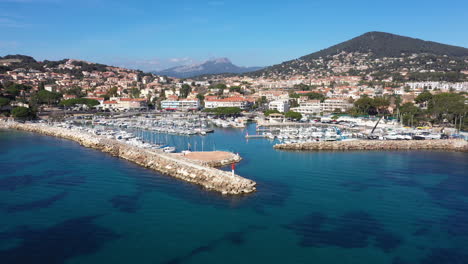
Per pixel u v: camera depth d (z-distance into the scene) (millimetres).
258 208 78625
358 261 57375
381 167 115812
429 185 95188
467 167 115938
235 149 151375
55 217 73938
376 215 74875
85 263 57000
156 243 63219
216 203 81688
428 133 178000
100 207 79250
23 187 93062
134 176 104375
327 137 174000
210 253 59844
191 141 175000
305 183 97000
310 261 57438
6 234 66500
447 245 62375
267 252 60188
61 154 136875
